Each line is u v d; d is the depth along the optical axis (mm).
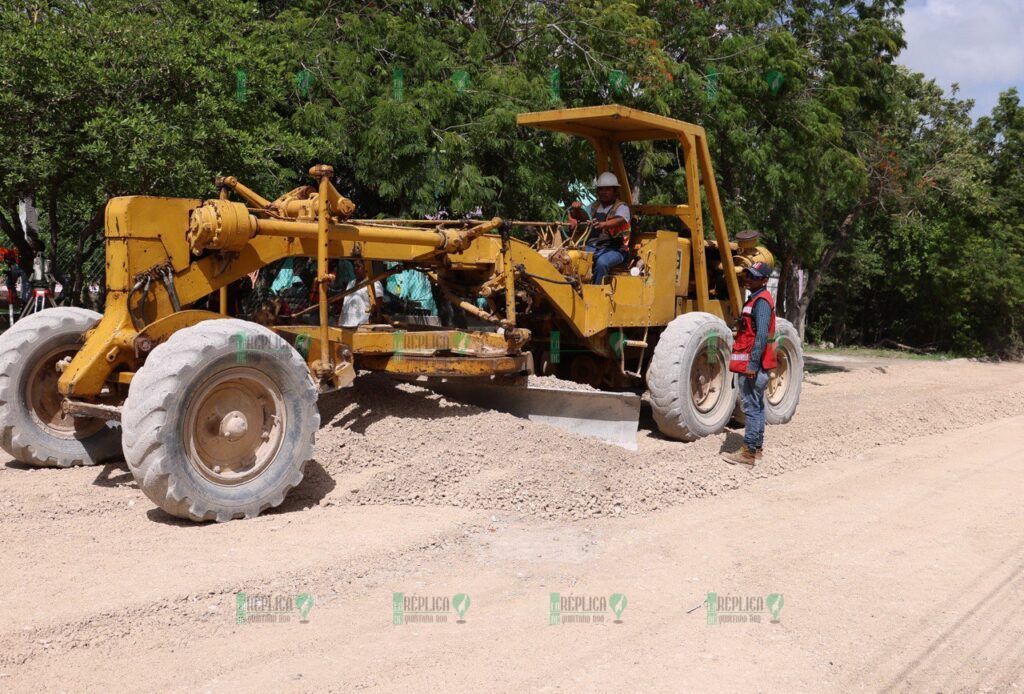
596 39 12531
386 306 12102
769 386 9602
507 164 12562
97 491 6031
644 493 6551
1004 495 7188
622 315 8578
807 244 17328
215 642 3955
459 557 5141
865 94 16625
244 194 6500
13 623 3916
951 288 23812
